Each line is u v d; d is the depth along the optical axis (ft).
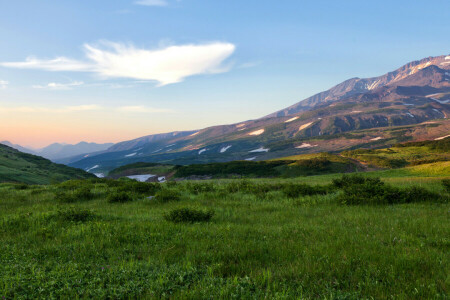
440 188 57.41
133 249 21.24
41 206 47.03
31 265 16.94
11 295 13.23
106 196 61.77
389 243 20.99
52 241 23.65
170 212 34.42
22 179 379.14
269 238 23.70
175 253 20.17
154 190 71.77
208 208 38.58
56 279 14.65
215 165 580.71
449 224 26.61
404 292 13.06
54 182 107.96
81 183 93.76
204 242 22.45
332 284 14.53
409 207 38.81
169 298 13.00
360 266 16.51
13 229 28.50
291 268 16.25
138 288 13.89
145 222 31.14
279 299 12.27
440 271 15.06
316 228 26.86
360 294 13.15
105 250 20.94
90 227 27.81
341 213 35.81
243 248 20.43
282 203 48.14
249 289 13.57
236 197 58.49
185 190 75.20
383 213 34.45
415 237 22.45
